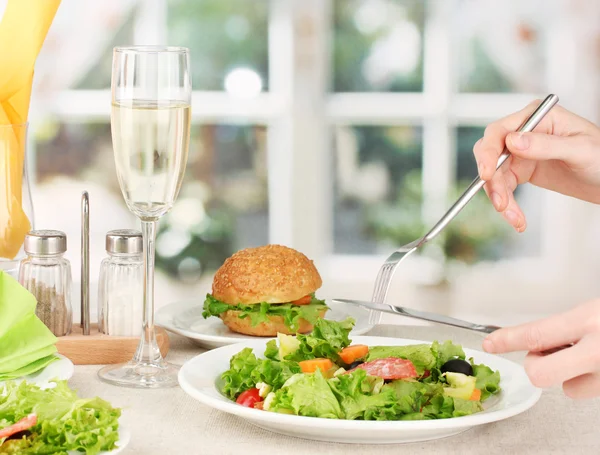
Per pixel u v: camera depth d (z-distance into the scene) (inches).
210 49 135.0
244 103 136.4
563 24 134.6
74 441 28.6
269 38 135.1
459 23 134.6
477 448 32.5
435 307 141.0
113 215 139.3
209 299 51.0
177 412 36.3
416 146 137.8
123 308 45.6
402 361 35.0
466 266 141.4
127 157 39.9
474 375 37.4
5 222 46.9
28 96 49.8
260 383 35.9
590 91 135.8
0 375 37.1
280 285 50.3
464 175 138.3
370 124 137.3
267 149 138.0
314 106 136.6
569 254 140.9
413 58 135.6
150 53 39.3
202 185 139.0
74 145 136.6
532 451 32.3
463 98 136.3
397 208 139.8
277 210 139.9
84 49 134.0
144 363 42.4
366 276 140.4
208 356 39.8
